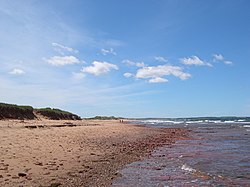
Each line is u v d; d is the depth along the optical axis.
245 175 15.73
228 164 19.20
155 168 17.41
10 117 56.91
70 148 21.36
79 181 12.71
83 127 49.53
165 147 29.58
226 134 50.50
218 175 15.70
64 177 12.91
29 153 17.30
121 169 16.58
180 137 43.44
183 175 15.58
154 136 43.00
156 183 13.70
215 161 20.48
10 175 12.09
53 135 29.39
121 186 12.82
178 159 21.23
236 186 13.43
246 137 43.72
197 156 22.95
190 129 67.44
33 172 13.00
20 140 22.61
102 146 25.20
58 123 54.31
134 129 57.72
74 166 15.32
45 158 16.39
